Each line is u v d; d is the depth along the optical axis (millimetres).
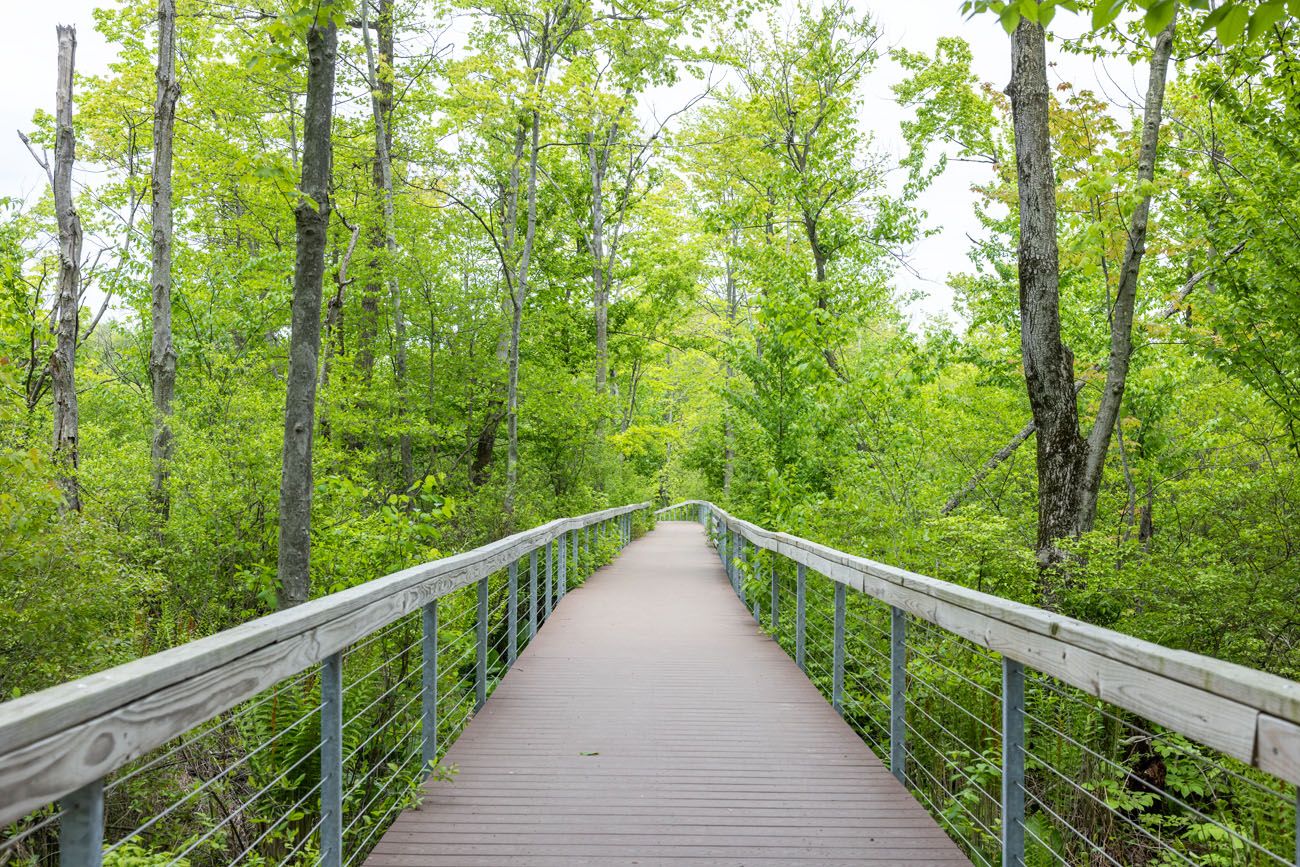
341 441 14203
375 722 5156
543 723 5258
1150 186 7160
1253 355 7777
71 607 4727
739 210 18688
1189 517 9547
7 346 9523
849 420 11688
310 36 5910
